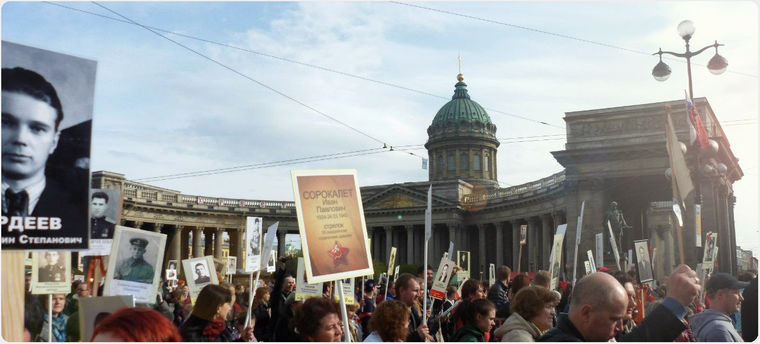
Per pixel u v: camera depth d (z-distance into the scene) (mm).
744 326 10359
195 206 115312
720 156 64375
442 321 14914
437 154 148500
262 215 126250
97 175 60656
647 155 69438
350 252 10156
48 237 7406
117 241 10914
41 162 7418
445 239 129000
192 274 16562
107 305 7832
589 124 72375
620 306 6750
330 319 9000
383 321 9453
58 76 7609
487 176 146000
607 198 73125
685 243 61375
